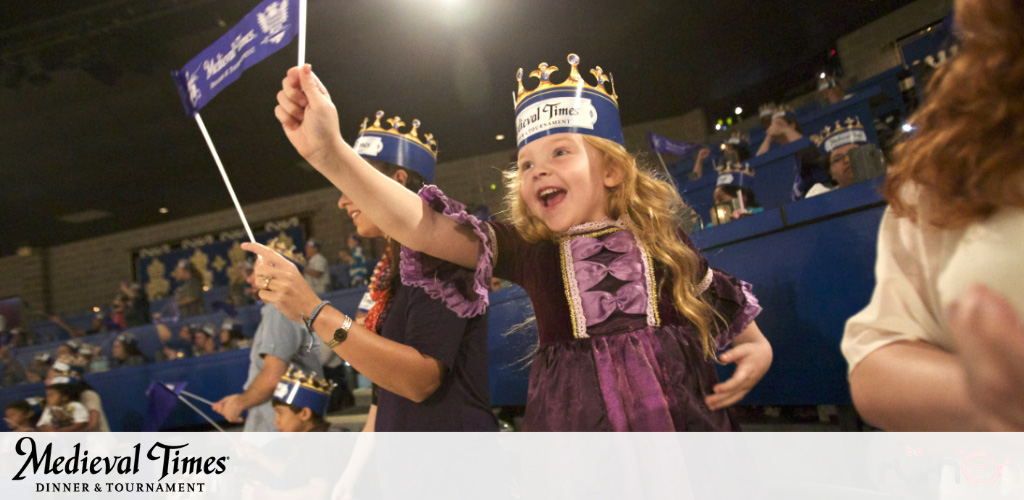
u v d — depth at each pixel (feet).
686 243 2.90
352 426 9.68
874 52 19.43
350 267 20.15
